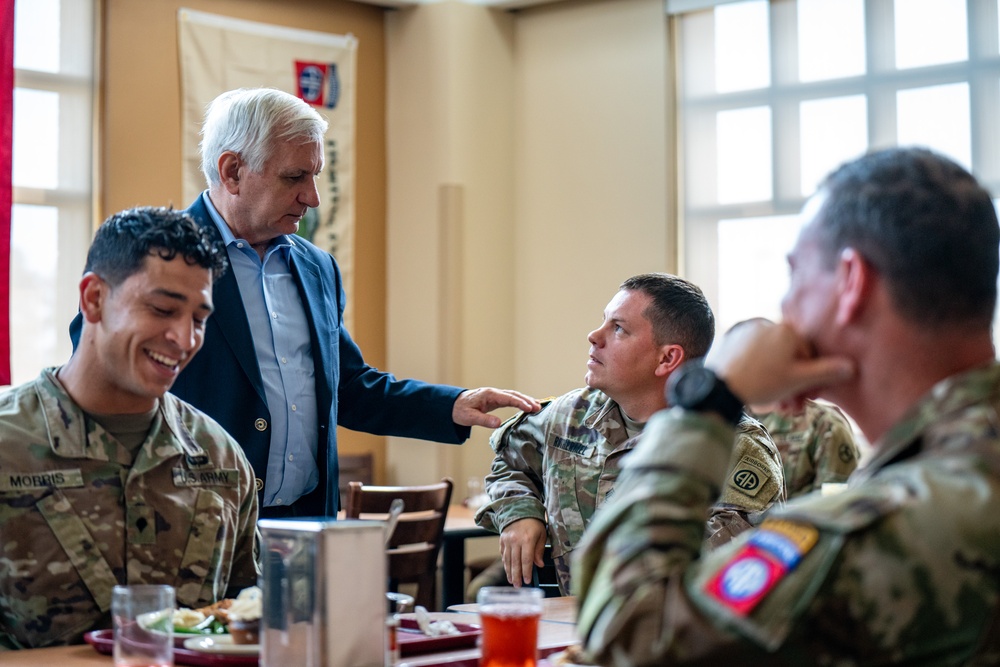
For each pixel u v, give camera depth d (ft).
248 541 6.75
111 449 6.20
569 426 8.64
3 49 16.83
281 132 8.86
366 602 4.69
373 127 21.21
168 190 18.69
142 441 6.33
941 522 3.44
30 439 6.04
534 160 21.35
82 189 17.98
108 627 6.07
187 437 6.53
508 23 21.48
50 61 17.72
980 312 3.87
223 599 6.43
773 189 19.40
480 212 20.95
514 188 21.52
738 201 19.70
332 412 9.46
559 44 21.15
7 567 5.92
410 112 21.04
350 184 20.70
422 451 20.59
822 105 19.03
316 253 9.84
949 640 3.47
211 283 6.07
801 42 19.21
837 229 3.91
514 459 8.89
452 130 20.59
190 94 18.86
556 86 21.16
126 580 6.13
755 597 3.45
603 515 3.89
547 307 21.12
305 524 4.68
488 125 21.12
